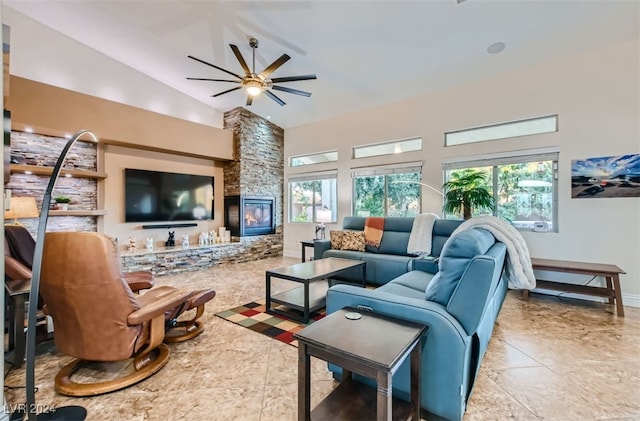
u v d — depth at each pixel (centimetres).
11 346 221
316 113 591
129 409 158
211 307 322
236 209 603
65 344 184
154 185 516
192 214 570
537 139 382
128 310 181
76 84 429
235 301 343
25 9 375
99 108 432
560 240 368
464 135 448
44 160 412
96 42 431
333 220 607
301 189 664
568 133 362
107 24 387
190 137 538
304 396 132
